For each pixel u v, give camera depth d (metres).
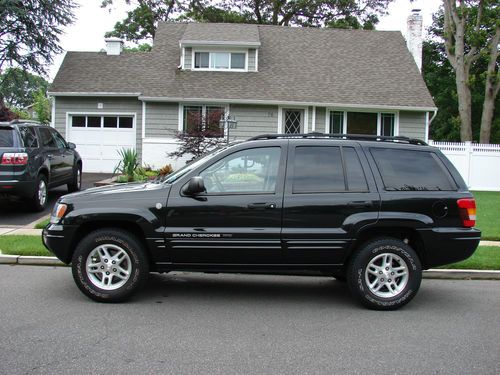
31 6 19.14
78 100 20.31
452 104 35.00
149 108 20.03
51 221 6.27
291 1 33.34
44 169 11.85
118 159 20.45
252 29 22.33
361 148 6.31
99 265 6.08
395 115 20.31
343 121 20.38
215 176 6.15
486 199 16.55
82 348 4.63
